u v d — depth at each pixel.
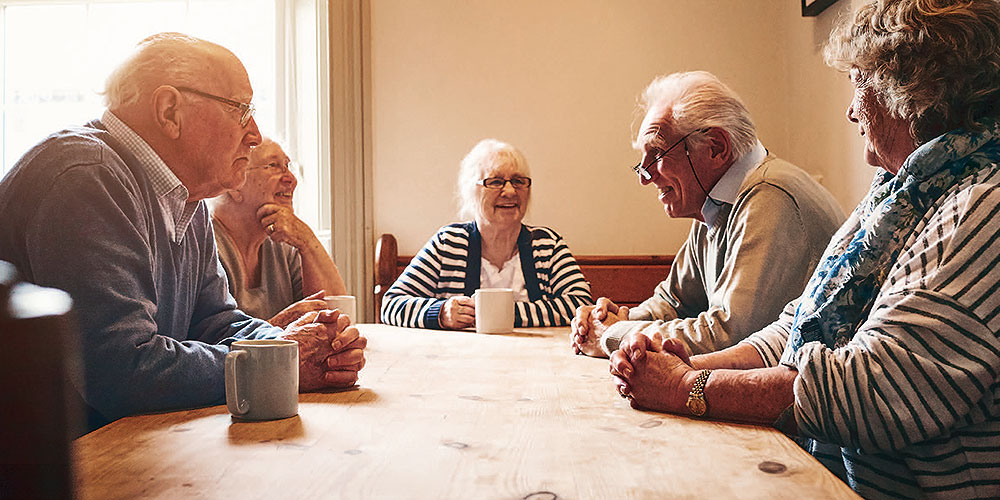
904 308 0.91
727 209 1.76
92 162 1.16
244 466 0.75
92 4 3.76
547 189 3.56
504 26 3.56
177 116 1.33
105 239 1.11
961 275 0.89
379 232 3.59
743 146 1.73
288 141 3.67
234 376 0.95
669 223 3.53
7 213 1.13
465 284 2.54
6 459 0.33
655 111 1.82
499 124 3.57
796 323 1.12
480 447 0.83
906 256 0.96
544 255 2.59
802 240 1.54
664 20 3.51
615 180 3.55
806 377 0.93
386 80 3.59
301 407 1.04
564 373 1.35
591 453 0.80
